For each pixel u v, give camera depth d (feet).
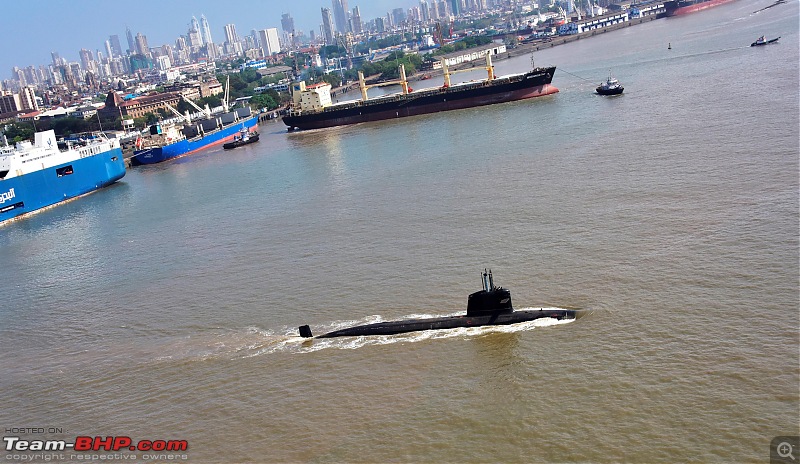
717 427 120.67
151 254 273.54
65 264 284.61
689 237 197.98
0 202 401.29
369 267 214.48
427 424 132.67
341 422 136.46
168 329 191.62
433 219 253.65
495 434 127.54
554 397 135.03
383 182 331.77
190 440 137.59
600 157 306.35
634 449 118.93
